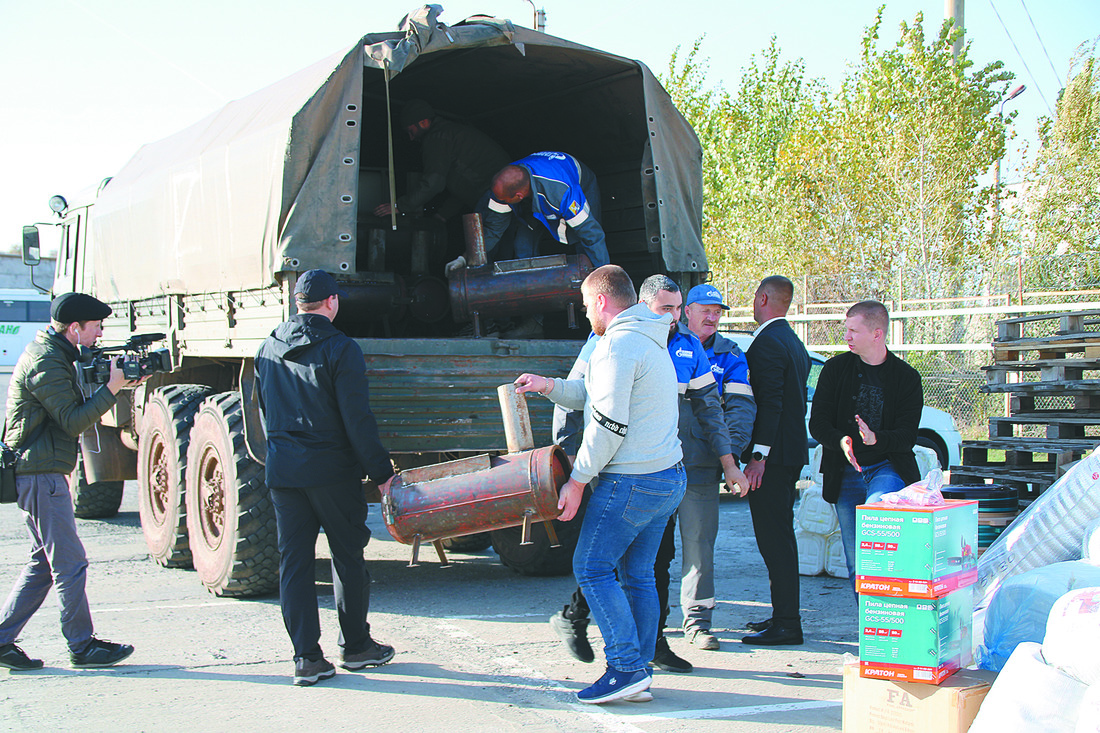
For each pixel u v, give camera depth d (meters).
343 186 4.95
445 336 6.65
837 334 17.06
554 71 6.21
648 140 5.98
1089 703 2.59
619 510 3.57
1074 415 6.28
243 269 5.31
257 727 3.40
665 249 5.96
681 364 4.26
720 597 5.63
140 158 7.86
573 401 3.91
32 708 3.57
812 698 3.79
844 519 4.62
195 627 4.79
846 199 17.89
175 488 5.98
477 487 3.66
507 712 3.59
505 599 5.52
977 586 4.23
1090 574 3.24
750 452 4.49
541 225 6.17
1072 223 16.86
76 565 4.05
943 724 2.90
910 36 17.05
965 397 13.34
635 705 3.69
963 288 16.30
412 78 6.57
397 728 3.40
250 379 5.26
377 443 3.84
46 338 3.97
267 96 5.79
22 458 3.93
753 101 21.34
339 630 4.30
